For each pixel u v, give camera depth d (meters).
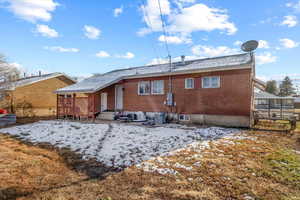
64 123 12.73
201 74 11.81
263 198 3.38
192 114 12.15
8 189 3.76
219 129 9.91
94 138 8.35
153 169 4.74
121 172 4.63
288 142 7.44
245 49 11.21
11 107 17.05
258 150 6.27
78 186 3.92
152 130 9.70
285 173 4.45
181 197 3.41
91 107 14.30
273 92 46.81
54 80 20.64
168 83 13.18
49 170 4.82
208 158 5.45
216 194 3.52
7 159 5.65
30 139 8.77
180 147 6.68
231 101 10.77
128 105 15.27
